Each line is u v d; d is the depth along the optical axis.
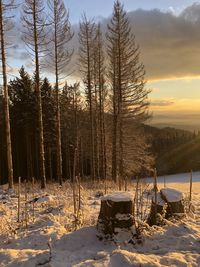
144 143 36.16
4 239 6.76
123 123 31.53
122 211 6.18
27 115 39.91
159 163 77.62
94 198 13.22
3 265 5.27
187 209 8.64
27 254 5.63
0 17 17.03
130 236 6.09
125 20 29.23
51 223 7.65
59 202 11.56
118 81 29.69
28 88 40.34
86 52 30.08
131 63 29.52
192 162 78.56
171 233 6.47
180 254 5.60
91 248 5.96
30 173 41.69
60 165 22.31
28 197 14.07
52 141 44.03
